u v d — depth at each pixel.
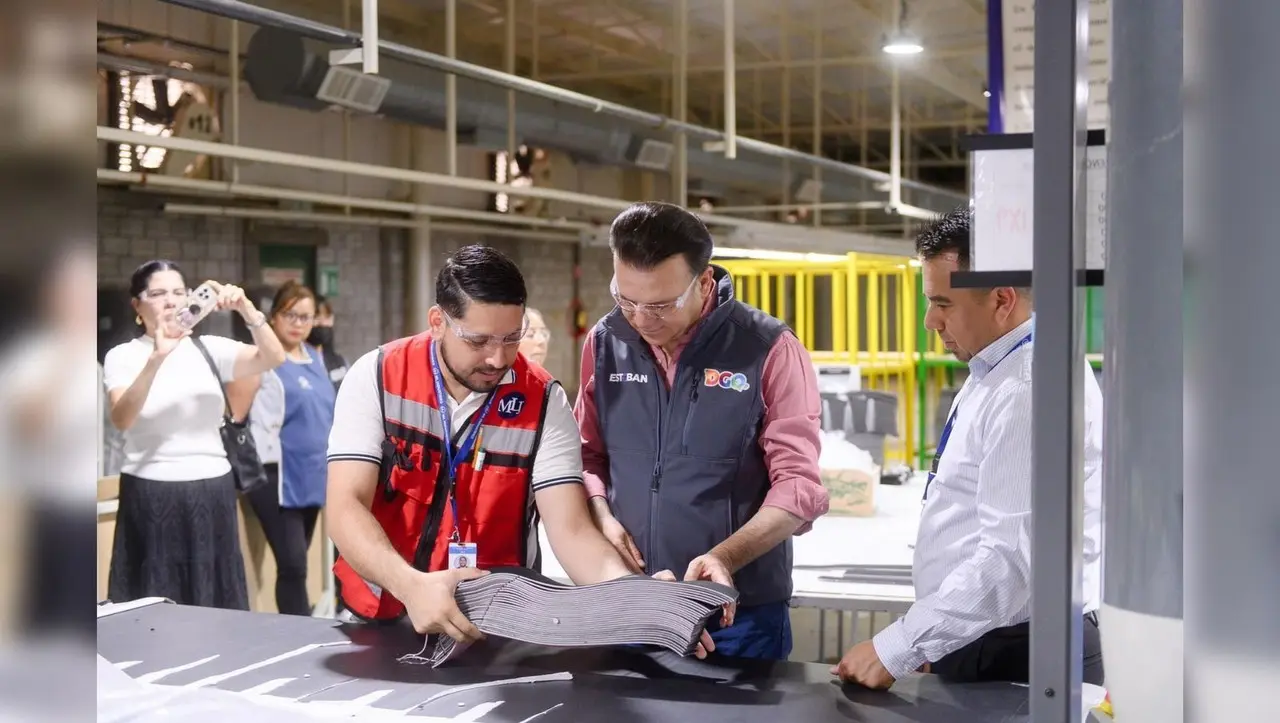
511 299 1.80
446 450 1.92
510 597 1.71
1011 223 1.15
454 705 1.52
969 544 1.79
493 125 5.61
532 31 7.43
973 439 1.79
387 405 1.92
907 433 5.51
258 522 4.39
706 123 10.63
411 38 7.36
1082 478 1.15
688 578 1.80
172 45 5.66
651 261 1.90
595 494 2.17
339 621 1.97
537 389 1.97
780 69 8.63
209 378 3.86
